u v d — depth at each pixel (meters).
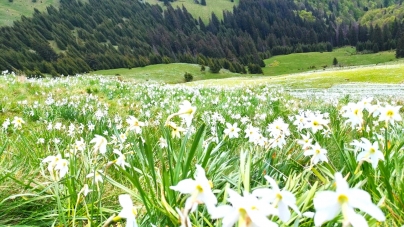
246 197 1.12
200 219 2.56
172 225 2.49
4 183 3.58
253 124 9.27
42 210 3.28
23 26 177.75
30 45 162.00
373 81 49.16
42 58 152.50
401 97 24.03
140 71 117.12
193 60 147.00
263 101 14.03
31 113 9.18
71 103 10.26
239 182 2.67
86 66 134.12
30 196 3.46
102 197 3.59
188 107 2.35
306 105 13.53
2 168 3.77
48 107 10.33
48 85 15.20
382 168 2.78
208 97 14.14
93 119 8.93
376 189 2.86
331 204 1.10
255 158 4.04
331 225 2.21
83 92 14.57
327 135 5.43
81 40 188.62
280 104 13.26
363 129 3.33
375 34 167.38
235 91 17.53
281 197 1.24
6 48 151.50
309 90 40.44
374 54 160.62
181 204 2.39
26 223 3.07
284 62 168.00
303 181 3.18
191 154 2.51
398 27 179.12
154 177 2.55
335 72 65.00
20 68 130.88
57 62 141.00
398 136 4.60
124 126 8.43
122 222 3.10
